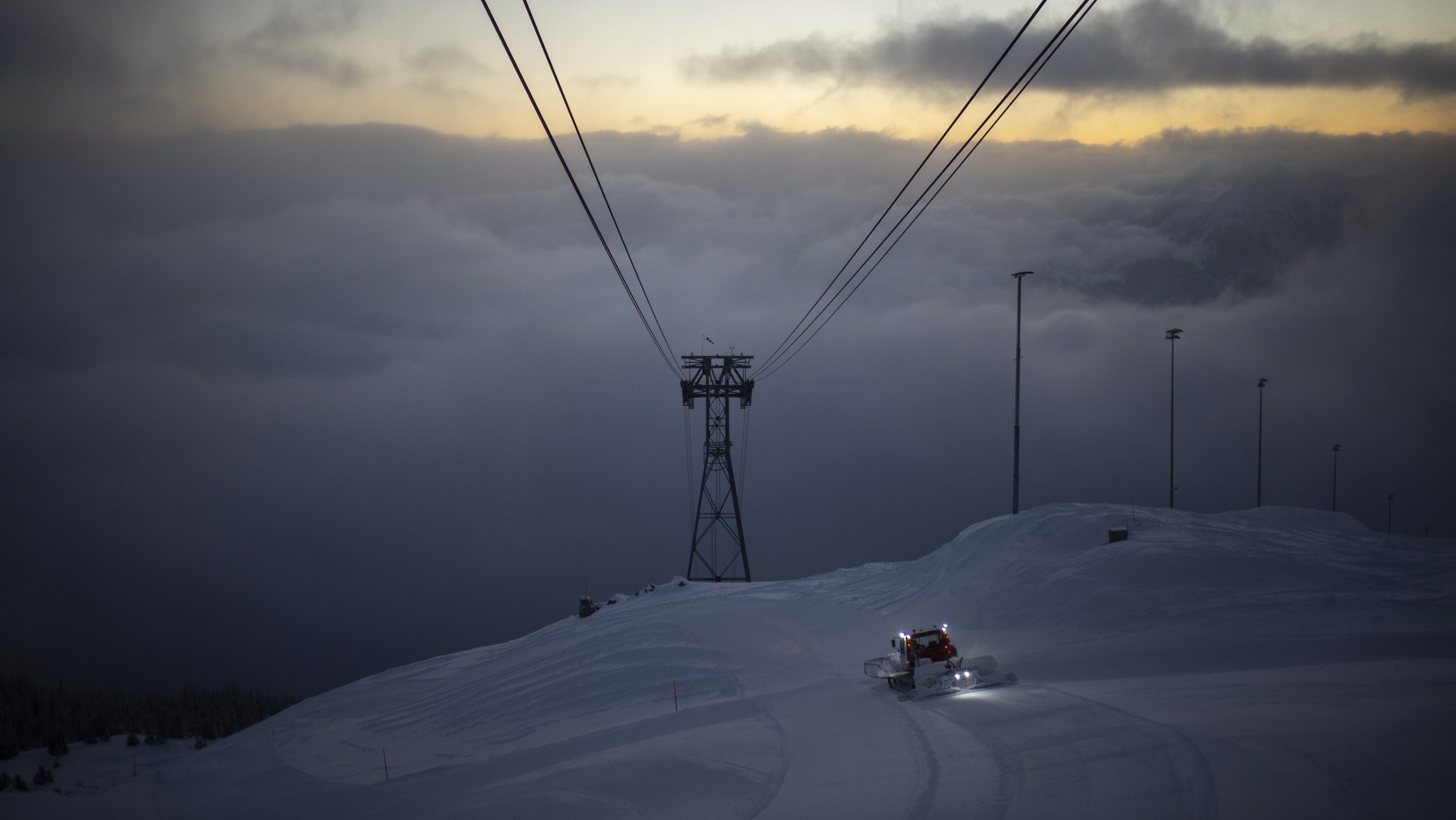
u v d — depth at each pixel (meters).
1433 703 21.05
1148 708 24.08
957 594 44.81
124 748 91.50
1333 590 35.62
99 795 59.03
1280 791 16.30
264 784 48.09
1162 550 41.28
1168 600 37.03
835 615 48.03
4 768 83.88
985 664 30.50
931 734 25.08
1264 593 36.25
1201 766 18.38
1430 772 16.05
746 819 20.53
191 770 57.09
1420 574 36.41
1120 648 32.62
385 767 43.56
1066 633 36.22
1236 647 30.64
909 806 19.02
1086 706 25.23
